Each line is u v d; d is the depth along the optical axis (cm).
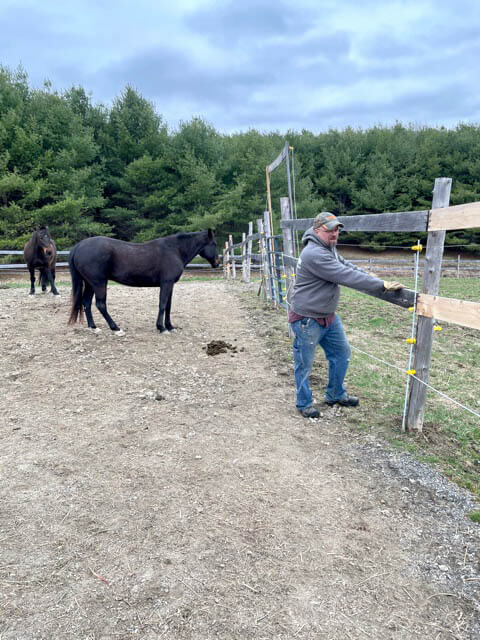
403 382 475
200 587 200
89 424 365
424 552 225
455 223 271
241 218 2545
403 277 1817
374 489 278
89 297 649
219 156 2666
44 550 221
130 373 488
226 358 550
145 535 233
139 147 2467
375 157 3366
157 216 2547
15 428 356
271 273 895
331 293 352
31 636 173
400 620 185
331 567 214
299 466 305
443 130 3650
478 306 249
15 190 2033
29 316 726
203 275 2112
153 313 796
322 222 341
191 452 321
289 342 616
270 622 182
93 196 2291
